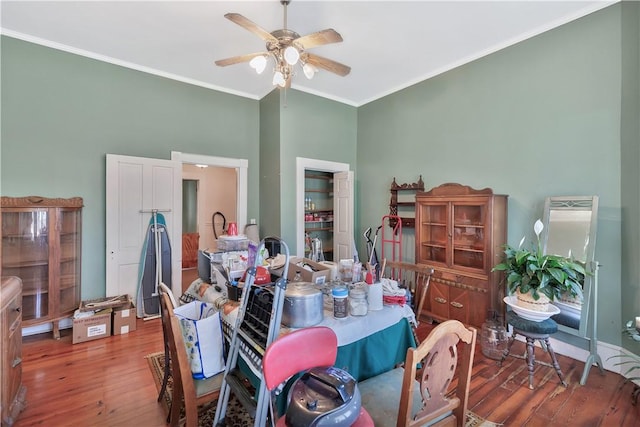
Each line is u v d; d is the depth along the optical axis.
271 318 1.43
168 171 3.95
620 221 2.54
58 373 2.50
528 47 3.12
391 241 4.62
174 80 4.12
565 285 2.28
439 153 3.99
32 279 3.05
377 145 4.88
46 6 2.69
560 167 2.90
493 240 3.08
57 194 3.36
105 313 3.20
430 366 1.22
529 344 2.42
